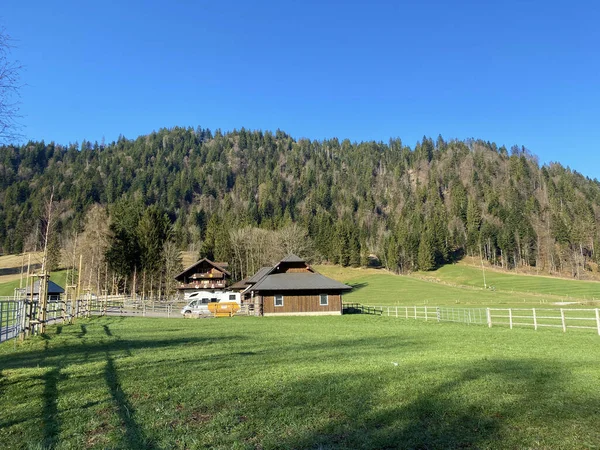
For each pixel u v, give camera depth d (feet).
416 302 236.22
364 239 479.82
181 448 20.48
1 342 54.80
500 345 60.44
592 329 90.48
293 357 48.67
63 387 32.83
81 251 211.41
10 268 338.34
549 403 28.37
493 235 462.60
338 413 26.23
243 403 28.43
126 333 78.43
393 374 37.76
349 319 126.72
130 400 29.12
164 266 266.98
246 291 171.73
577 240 420.36
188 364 43.47
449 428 23.58
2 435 22.57
